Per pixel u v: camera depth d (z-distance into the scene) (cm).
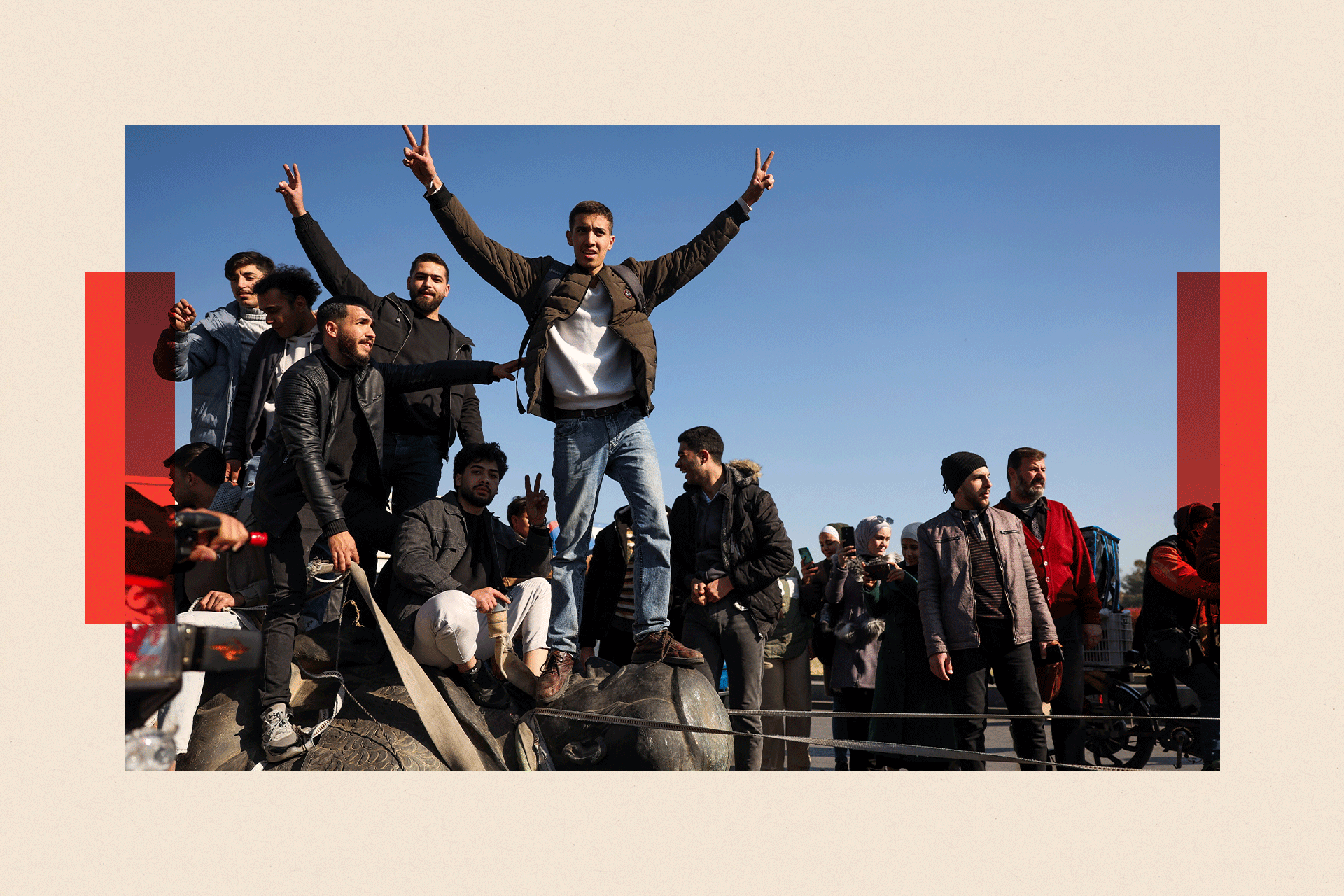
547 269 401
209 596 369
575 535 383
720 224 404
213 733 329
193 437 496
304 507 343
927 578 459
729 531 428
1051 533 523
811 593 588
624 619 477
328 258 434
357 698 347
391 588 376
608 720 341
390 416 435
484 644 373
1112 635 816
